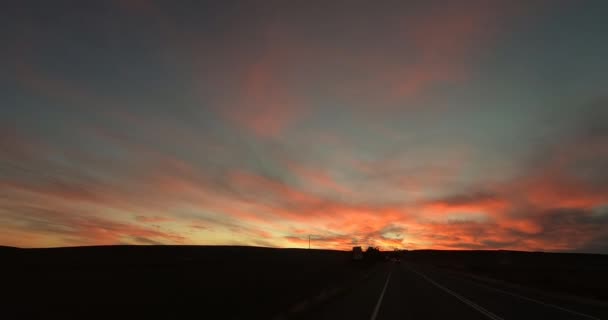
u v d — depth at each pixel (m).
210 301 17.88
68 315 14.28
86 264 60.94
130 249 95.81
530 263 133.75
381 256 125.44
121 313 14.52
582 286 30.78
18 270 44.72
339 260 108.12
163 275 38.50
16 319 13.69
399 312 14.54
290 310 14.45
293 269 56.16
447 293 22.91
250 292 22.17
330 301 18.42
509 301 19.02
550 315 14.22
